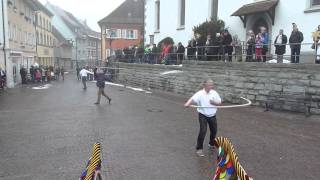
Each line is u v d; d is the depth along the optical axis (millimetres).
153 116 16234
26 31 50312
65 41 86812
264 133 12359
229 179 4367
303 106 15711
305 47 19297
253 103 18312
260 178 8109
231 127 13375
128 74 36781
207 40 22844
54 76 54906
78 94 27859
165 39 33281
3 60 38156
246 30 23750
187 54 25312
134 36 69125
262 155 9812
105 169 8758
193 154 9977
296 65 15961
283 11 20812
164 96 24703
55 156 9961
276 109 16969
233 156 4371
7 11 39062
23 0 48250
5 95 28078
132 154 10023
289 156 9711
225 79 20344
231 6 25078
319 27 16359
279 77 16781
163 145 10977
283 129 12953
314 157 9617
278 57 17734
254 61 18984
